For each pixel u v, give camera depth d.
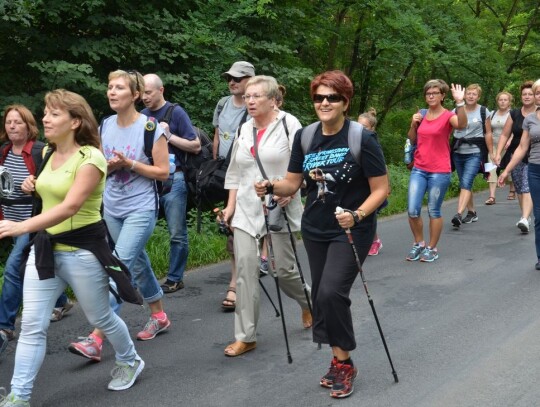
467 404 3.82
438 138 7.29
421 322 5.30
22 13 7.61
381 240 8.71
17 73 8.65
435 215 7.34
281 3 11.08
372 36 13.78
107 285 3.92
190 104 9.35
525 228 8.82
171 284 6.33
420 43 13.68
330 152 3.91
